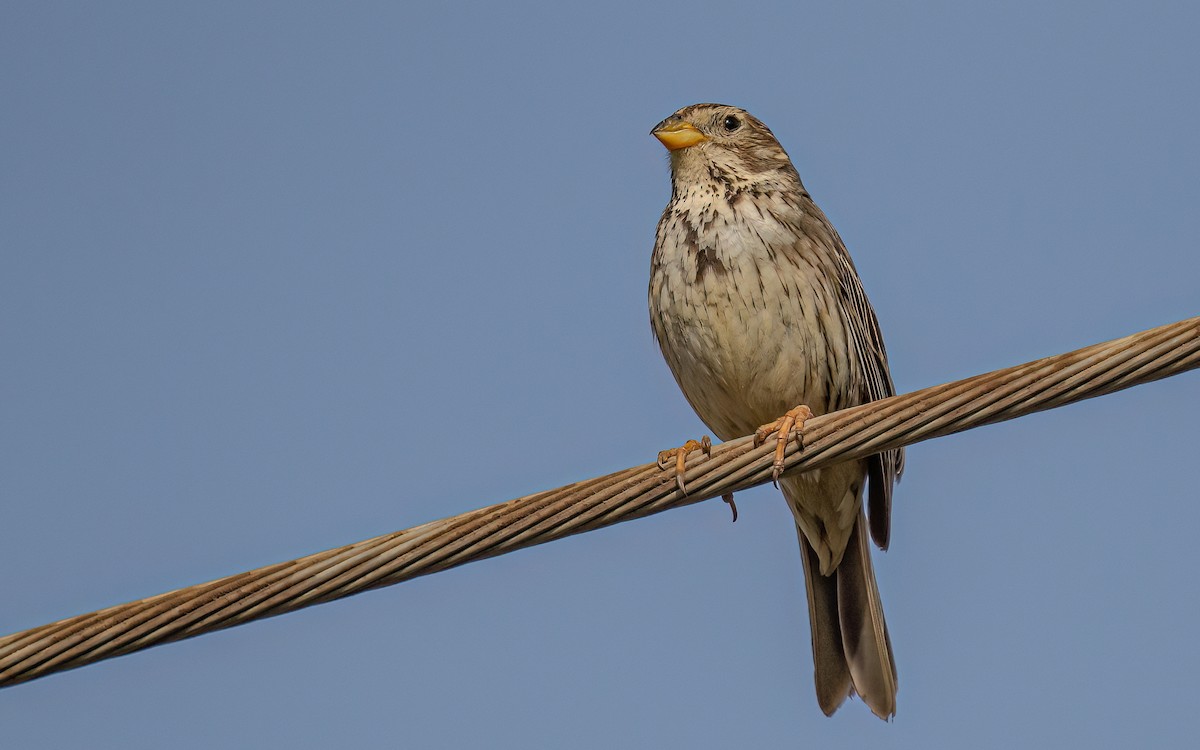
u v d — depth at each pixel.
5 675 7.72
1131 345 7.77
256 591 7.81
